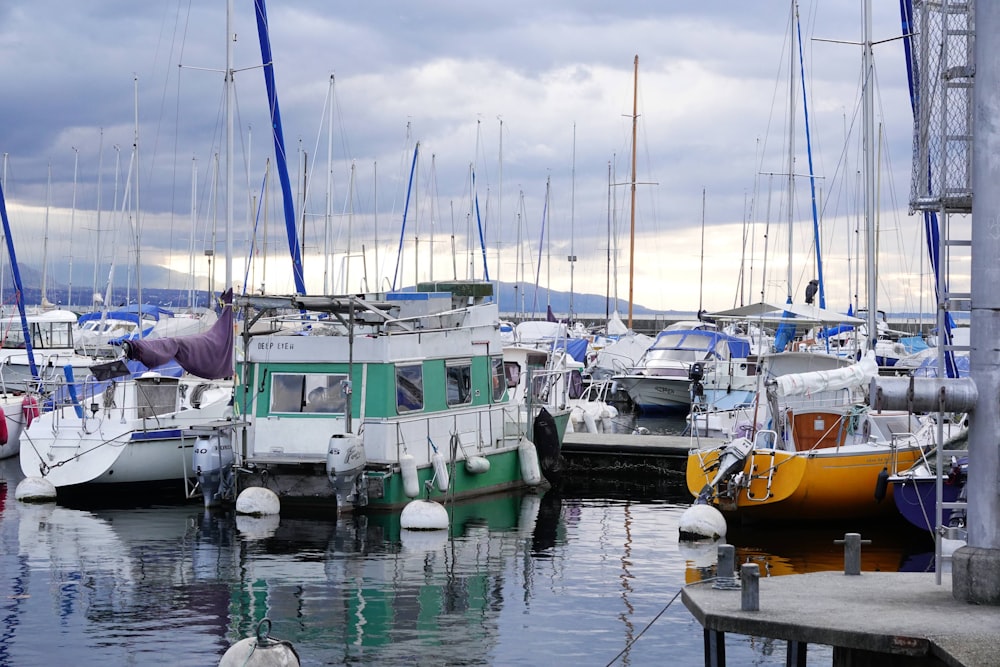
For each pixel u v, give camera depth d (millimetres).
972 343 9328
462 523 20844
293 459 20734
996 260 9172
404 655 12703
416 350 21750
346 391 20578
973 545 9305
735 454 20156
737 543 19406
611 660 12320
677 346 44906
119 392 24266
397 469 20781
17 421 29297
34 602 14805
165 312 46812
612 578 16562
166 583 15844
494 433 24156
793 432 21797
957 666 7520
